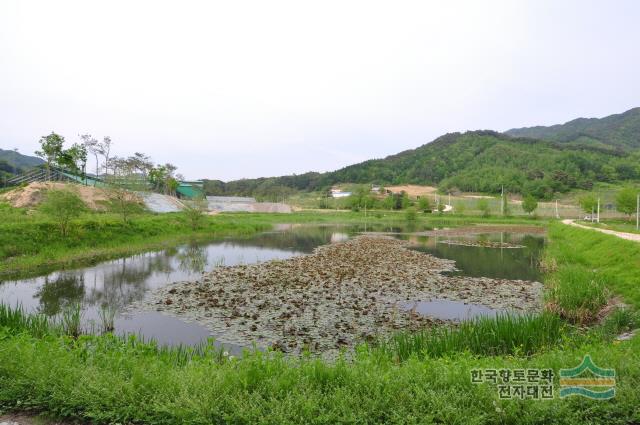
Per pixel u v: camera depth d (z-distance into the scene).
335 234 49.44
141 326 12.47
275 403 5.18
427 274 21.67
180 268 23.19
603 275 17.03
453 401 5.29
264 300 15.69
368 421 5.05
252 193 153.25
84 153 57.12
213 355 8.82
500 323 9.71
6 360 6.27
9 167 104.12
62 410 5.49
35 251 24.31
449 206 104.44
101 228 31.47
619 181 118.19
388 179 175.12
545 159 142.50
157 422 5.16
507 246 36.19
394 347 9.14
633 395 5.25
